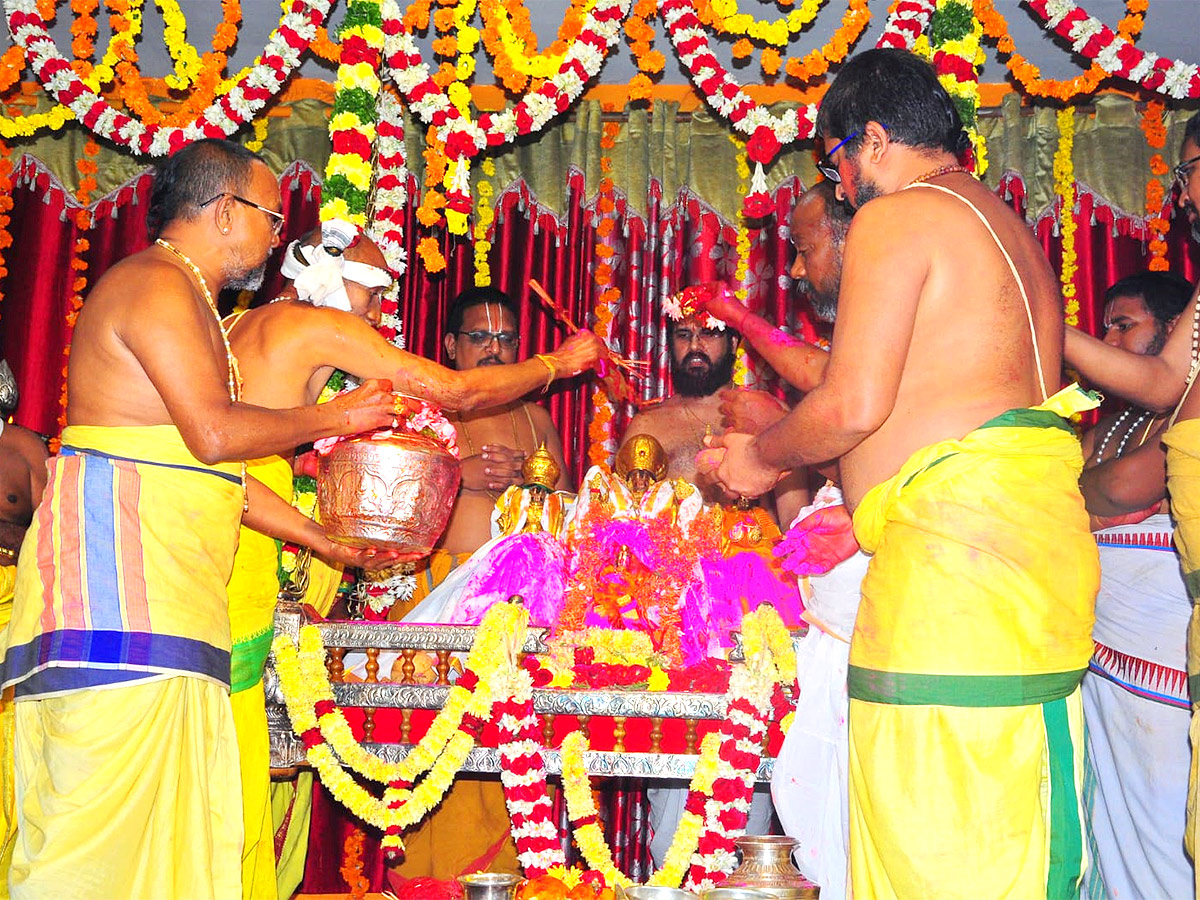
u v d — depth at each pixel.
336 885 4.14
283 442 2.23
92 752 2.06
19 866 2.10
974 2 3.48
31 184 4.78
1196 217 2.50
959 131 2.12
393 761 2.72
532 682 2.72
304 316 2.58
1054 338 1.97
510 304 4.48
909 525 1.84
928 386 1.89
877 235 1.89
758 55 4.43
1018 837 1.76
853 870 1.93
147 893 2.07
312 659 2.71
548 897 2.46
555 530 3.16
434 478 2.51
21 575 2.19
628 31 3.75
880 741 1.83
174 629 2.14
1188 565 2.09
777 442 2.00
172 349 2.14
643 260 4.81
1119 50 3.65
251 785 2.55
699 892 2.54
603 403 4.74
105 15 4.19
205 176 2.35
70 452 2.21
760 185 3.59
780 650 2.66
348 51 3.18
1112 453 2.99
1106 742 2.71
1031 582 1.79
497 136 3.58
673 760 2.68
